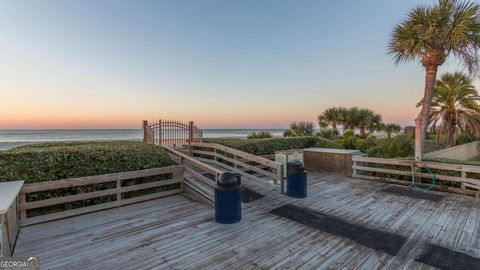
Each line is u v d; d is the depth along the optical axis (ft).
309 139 31.19
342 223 11.51
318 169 25.40
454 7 18.86
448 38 19.15
